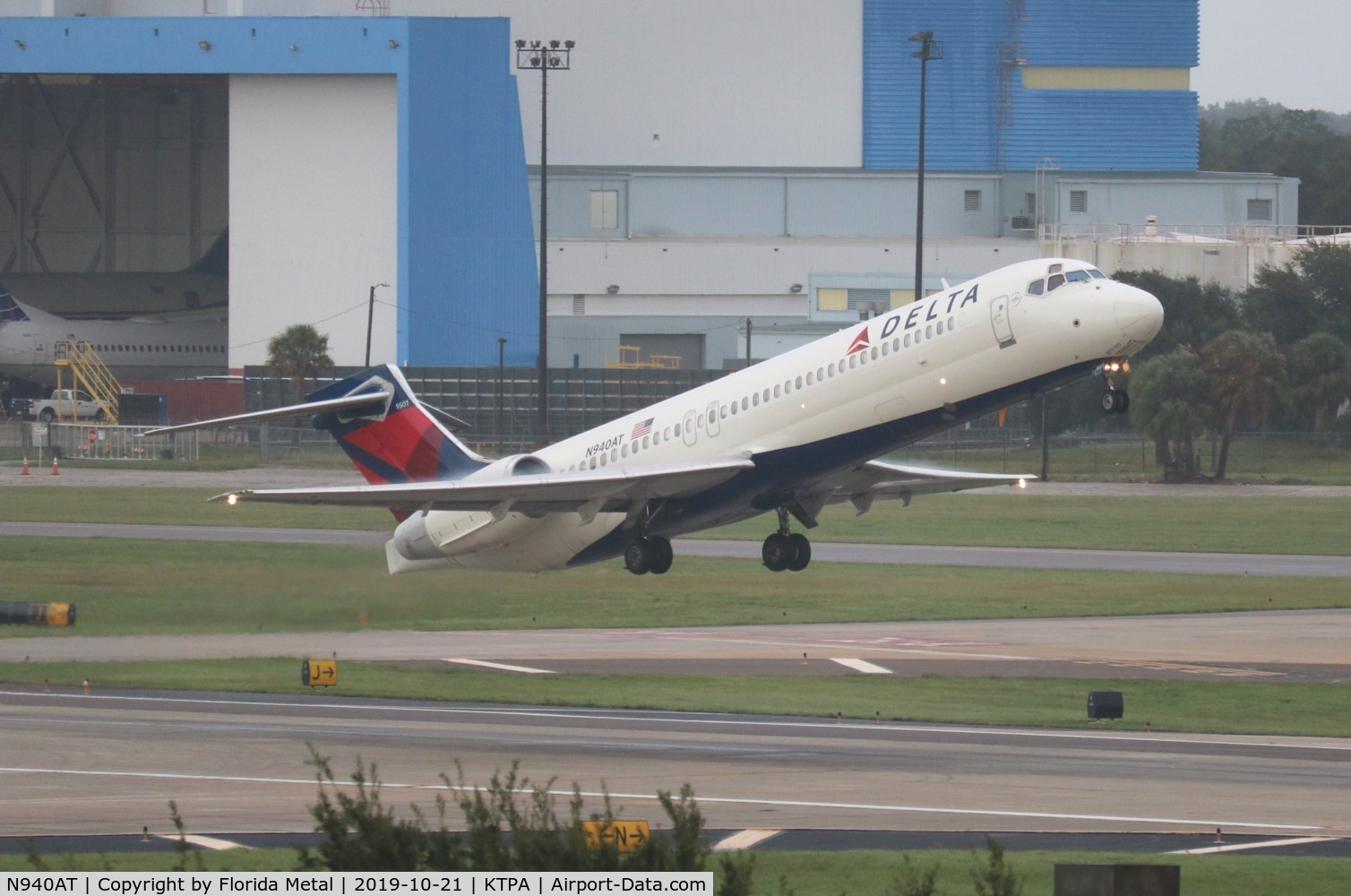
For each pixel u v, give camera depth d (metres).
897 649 134.88
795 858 65.31
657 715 103.44
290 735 93.94
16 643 135.38
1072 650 134.75
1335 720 103.94
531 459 140.00
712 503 134.12
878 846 68.88
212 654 129.75
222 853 66.12
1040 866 64.25
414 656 129.50
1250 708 107.94
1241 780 83.56
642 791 79.62
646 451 138.38
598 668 123.44
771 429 129.00
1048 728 100.31
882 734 97.12
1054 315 114.50
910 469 143.50
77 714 100.38
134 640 138.62
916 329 121.56
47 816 73.12
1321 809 76.38
